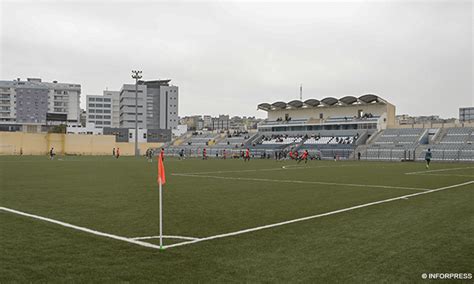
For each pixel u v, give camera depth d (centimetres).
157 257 657
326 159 6788
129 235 823
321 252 692
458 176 2692
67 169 3177
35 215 1062
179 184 2011
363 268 604
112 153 8144
